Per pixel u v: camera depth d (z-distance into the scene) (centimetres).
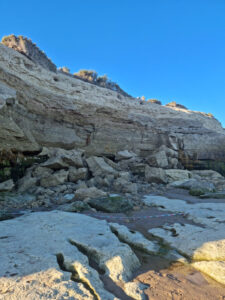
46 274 289
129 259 356
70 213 652
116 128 1980
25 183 1100
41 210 751
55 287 260
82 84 1920
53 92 1630
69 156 1382
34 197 961
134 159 1914
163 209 812
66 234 456
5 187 998
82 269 309
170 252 414
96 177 1384
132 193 1105
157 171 1603
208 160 2350
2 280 271
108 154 1897
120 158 1884
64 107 1648
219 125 2786
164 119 2323
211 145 2409
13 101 1227
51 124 1570
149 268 353
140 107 2233
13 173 1145
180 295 274
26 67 1548
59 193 1060
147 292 278
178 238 481
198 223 615
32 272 294
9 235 446
